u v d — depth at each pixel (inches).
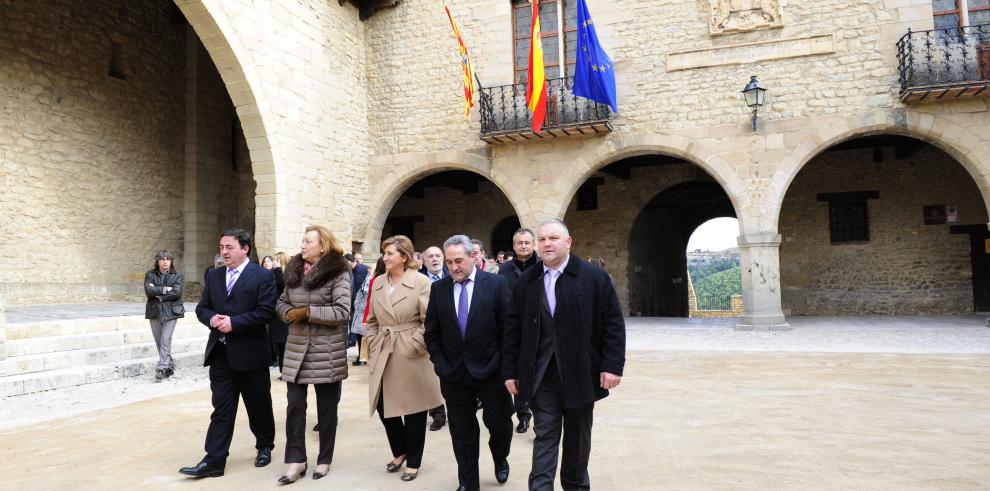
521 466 130.8
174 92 473.7
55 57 384.5
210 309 133.3
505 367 106.8
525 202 441.1
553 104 432.5
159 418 180.5
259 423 135.4
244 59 342.0
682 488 111.7
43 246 372.5
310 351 126.3
